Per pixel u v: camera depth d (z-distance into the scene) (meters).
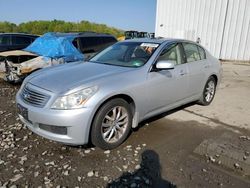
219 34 15.98
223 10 15.56
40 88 3.60
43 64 7.48
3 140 3.98
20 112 3.81
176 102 4.94
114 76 3.82
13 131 4.32
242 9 15.12
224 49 16.09
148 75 4.16
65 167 3.30
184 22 16.92
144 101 4.11
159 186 2.99
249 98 6.96
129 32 23.45
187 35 16.84
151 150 3.82
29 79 4.05
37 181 3.01
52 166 3.32
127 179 3.10
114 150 3.77
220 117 5.34
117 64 4.47
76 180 3.06
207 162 3.55
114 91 3.60
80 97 3.37
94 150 3.74
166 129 4.60
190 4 16.48
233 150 3.88
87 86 3.47
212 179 3.17
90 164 3.39
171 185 3.02
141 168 3.34
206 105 6.08
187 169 3.36
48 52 7.80
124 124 3.92
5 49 10.73
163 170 3.31
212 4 15.78
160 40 4.95
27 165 3.33
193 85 5.30
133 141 4.08
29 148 3.76
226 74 10.91
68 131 3.38
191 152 3.81
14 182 2.98
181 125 4.81
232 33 15.67
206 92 5.97
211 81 6.01
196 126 4.80
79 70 4.11
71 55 7.88
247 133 4.56
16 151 3.66
